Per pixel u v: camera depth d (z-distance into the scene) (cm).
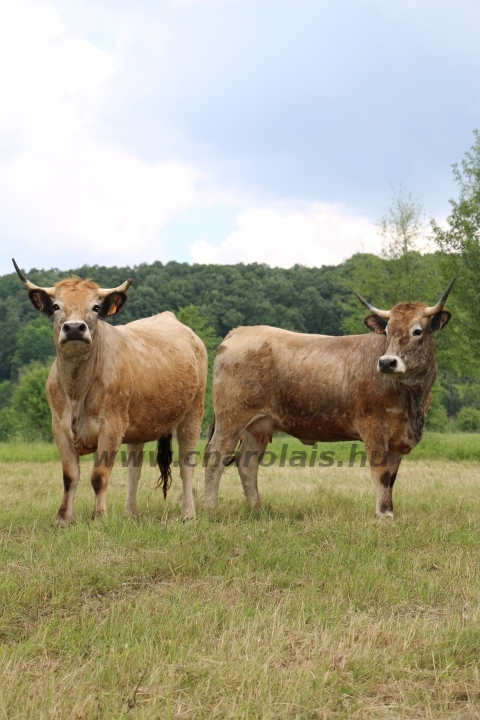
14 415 3691
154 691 373
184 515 876
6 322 7212
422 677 402
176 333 950
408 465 1700
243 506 901
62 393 766
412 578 567
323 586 550
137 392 821
